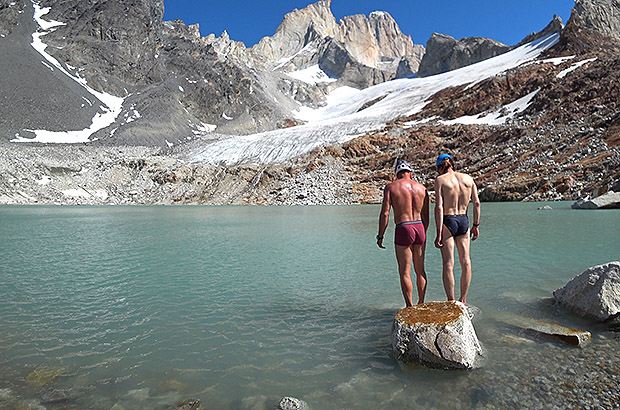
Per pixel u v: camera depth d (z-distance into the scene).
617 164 32.41
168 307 6.09
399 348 4.02
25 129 83.56
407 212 5.32
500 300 5.84
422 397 3.25
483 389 3.31
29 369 3.89
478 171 46.28
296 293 6.85
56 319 5.53
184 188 64.75
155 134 97.62
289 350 4.33
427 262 9.45
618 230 13.48
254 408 3.12
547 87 60.41
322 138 79.94
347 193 53.62
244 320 5.41
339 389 3.43
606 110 45.94
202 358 4.15
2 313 5.82
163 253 11.91
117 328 5.14
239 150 82.88
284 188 58.56
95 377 3.72
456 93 84.88
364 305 6.03
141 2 131.62
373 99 146.00
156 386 3.54
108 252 12.23
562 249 10.00
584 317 4.94
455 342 3.79
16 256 11.45
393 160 58.62
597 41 83.19
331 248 12.64
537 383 3.36
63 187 63.31
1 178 58.94
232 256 11.21
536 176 38.78
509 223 17.12
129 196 64.31
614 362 3.67
